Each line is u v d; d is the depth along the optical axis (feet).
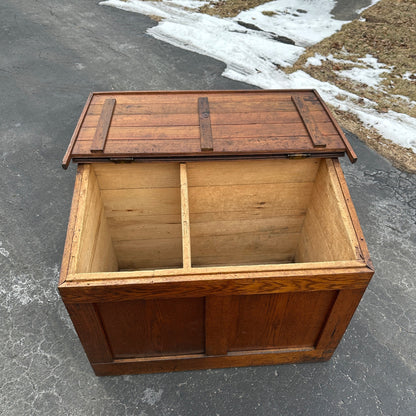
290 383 8.00
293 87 17.08
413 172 13.17
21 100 16.24
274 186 9.07
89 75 17.85
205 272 5.95
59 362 8.20
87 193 7.37
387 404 7.69
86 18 22.67
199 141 7.83
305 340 7.73
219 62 18.83
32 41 20.30
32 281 9.73
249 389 7.89
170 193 8.89
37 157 13.55
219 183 8.84
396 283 9.93
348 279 6.14
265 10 23.82
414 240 11.00
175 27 21.70
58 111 15.71
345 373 8.18
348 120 15.26
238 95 9.30
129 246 10.06
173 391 7.82
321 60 18.94
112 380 7.96
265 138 7.95
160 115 8.50
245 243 10.43
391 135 14.58
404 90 16.81
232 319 6.85
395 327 9.02
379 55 19.27
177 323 6.93
